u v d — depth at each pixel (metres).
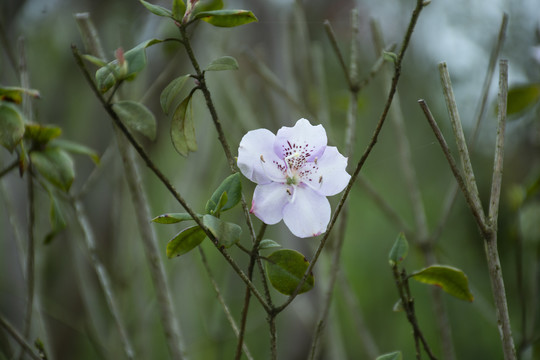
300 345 1.12
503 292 0.72
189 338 1.07
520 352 0.87
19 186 1.02
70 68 1.33
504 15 0.82
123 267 1.01
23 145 0.78
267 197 0.72
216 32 1.12
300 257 0.71
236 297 1.24
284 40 1.00
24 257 0.87
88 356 1.23
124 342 0.84
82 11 1.26
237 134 1.02
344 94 1.05
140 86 1.03
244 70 1.13
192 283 1.09
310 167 0.73
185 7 0.70
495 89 1.23
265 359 1.33
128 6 1.18
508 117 0.97
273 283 0.71
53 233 0.83
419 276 0.74
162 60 1.08
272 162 0.73
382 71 0.98
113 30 1.17
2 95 0.78
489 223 0.72
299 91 1.03
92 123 1.19
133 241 1.04
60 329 1.16
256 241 0.70
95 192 1.17
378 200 0.92
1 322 0.78
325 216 0.73
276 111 1.04
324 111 0.93
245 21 0.70
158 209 1.27
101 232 1.16
